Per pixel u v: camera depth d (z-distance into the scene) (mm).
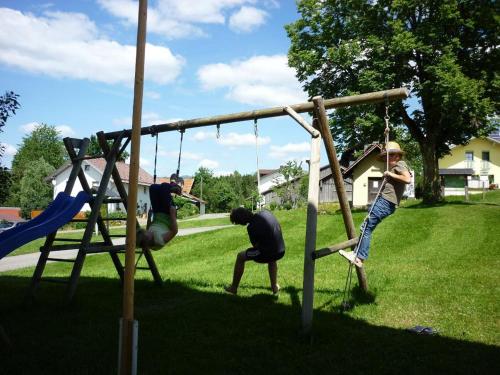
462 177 48938
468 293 6703
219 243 16078
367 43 24984
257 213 6652
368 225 6422
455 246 11672
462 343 4777
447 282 7496
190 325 5613
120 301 7102
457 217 17359
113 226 40906
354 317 5820
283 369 4195
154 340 5062
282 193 45969
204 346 4863
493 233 13352
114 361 4418
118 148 7668
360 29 25469
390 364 4266
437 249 11430
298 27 26906
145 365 4336
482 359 4328
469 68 24891
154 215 6562
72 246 6977
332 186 41594
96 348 4805
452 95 21844
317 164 5574
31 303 6973
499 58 24453
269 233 6543
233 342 4969
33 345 4934
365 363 4316
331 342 4906
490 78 24203
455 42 23516
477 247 11266
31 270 13422
